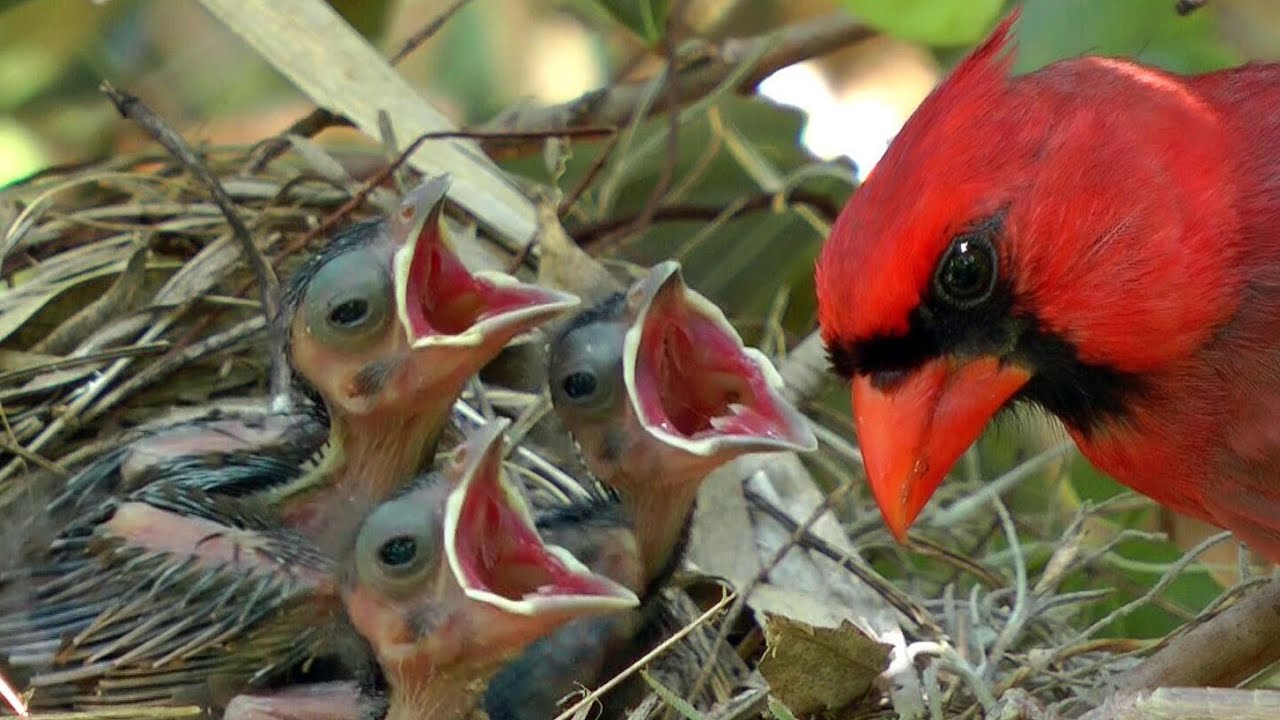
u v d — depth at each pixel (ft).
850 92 30.89
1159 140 18.80
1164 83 19.33
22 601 21.26
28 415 23.48
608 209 27.86
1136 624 24.44
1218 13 25.85
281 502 21.80
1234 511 20.03
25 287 24.41
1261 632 20.30
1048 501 26.63
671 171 26.63
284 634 20.40
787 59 27.45
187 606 20.43
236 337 24.35
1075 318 18.80
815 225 27.58
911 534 24.76
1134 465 20.16
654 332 20.76
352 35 26.32
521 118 28.30
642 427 20.62
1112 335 18.88
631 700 21.45
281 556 20.57
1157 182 18.71
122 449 22.39
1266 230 18.93
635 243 27.78
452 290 20.89
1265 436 19.26
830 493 25.09
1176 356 19.11
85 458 23.36
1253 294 18.94
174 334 24.48
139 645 20.48
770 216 27.89
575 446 22.85
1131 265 18.71
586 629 21.43
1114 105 18.80
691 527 22.56
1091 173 18.57
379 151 27.96
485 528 19.33
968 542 26.00
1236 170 18.99
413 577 19.13
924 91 30.81
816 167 27.35
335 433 21.63
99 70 30.12
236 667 20.44
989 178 18.37
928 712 20.47
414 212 20.67
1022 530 26.53
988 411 19.11
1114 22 23.00
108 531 20.99
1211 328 19.04
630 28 26.13
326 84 26.03
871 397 19.11
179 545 20.68
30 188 26.17
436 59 32.48
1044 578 22.80
